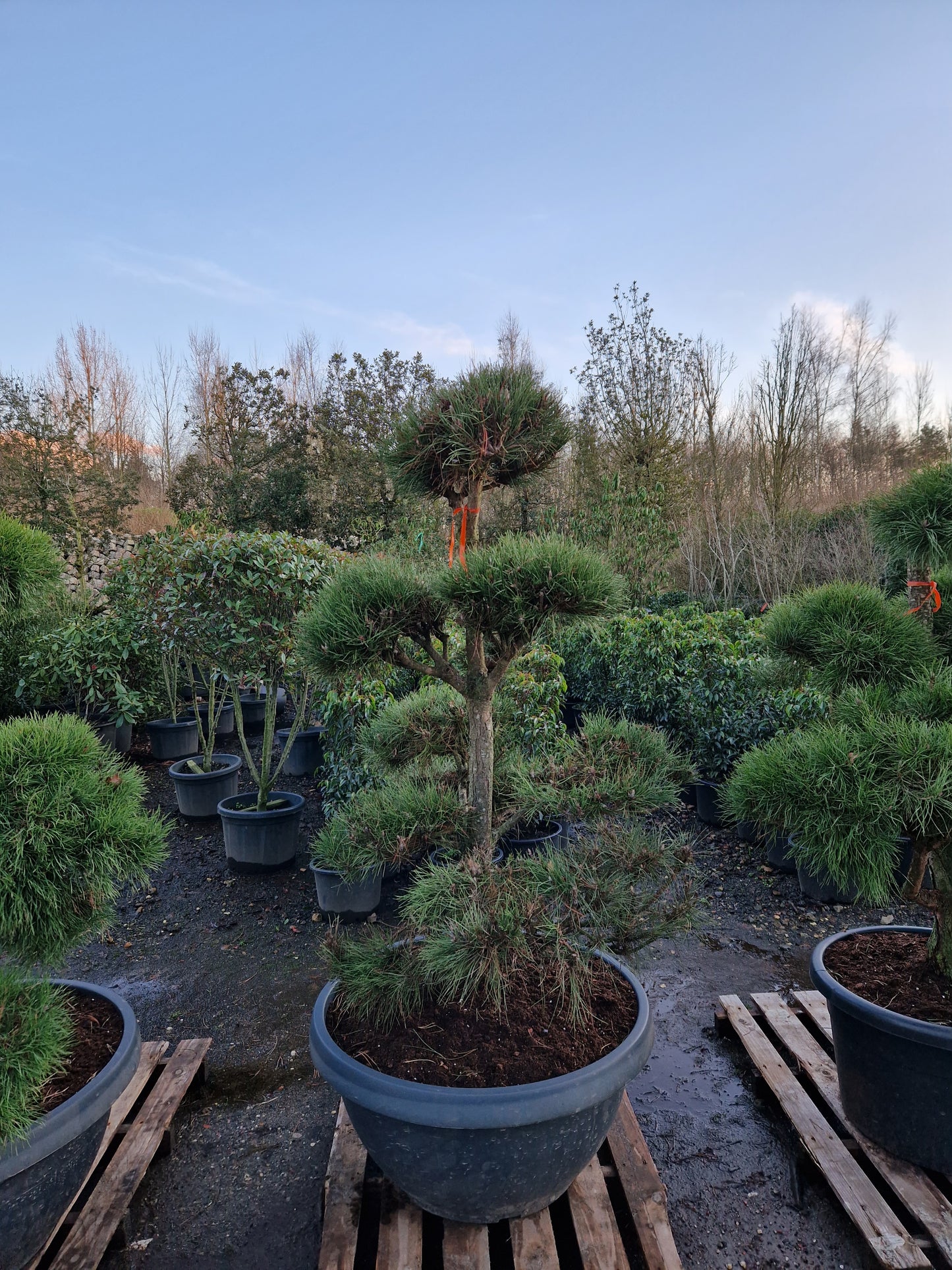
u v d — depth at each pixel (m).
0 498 10.99
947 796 1.68
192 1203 1.91
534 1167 1.54
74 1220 1.72
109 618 5.97
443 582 1.65
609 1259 1.56
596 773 2.02
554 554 1.62
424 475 1.89
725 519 12.47
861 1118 1.92
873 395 17.75
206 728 7.18
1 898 1.61
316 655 1.76
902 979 2.03
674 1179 1.97
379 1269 1.56
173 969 3.21
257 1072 2.48
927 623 2.20
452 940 1.57
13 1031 1.43
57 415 11.59
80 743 1.85
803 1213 1.86
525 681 3.99
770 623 2.36
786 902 3.81
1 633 5.57
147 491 25.19
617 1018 1.78
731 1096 2.32
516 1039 1.66
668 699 5.34
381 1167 1.65
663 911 1.85
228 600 3.96
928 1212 1.69
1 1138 1.37
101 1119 1.64
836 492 14.42
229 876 4.18
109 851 1.71
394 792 2.15
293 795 4.51
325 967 3.19
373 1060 1.64
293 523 14.47
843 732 1.86
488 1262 1.56
